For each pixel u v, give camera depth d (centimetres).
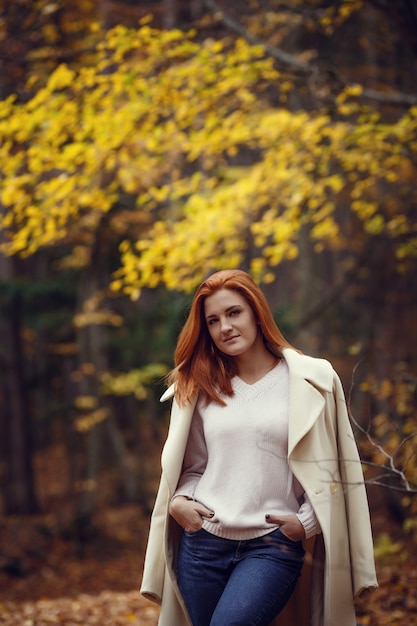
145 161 750
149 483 2152
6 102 681
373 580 299
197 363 313
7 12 796
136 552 1605
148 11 957
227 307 305
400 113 945
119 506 2027
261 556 287
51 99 698
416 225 804
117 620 596
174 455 308
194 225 719
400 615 520
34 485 1902
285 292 1820
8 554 1459
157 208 1395
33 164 697
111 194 757
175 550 318
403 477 314
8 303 1775
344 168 741
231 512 291
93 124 682
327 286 1708
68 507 1922
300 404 296
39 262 2148
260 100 764
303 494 303
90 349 1684
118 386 1588
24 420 1917
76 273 1700
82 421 1617
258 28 883
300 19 835
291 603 315
